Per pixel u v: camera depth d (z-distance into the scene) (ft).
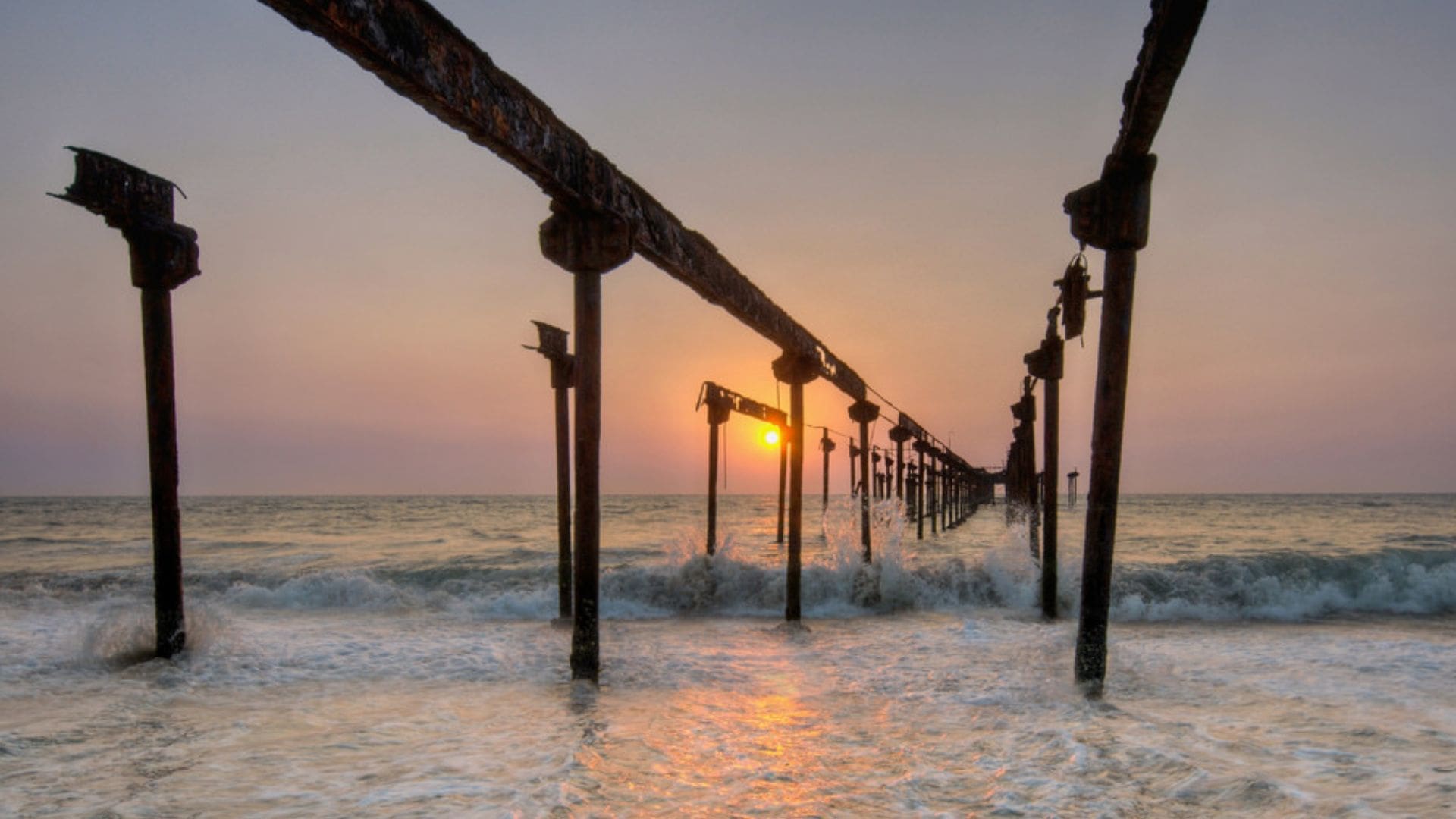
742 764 14.34
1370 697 19.02
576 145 17.29
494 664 24.48
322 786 13.37
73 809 12.46
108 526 125.08
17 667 23.13
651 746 15.52
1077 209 17.71
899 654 26.50
